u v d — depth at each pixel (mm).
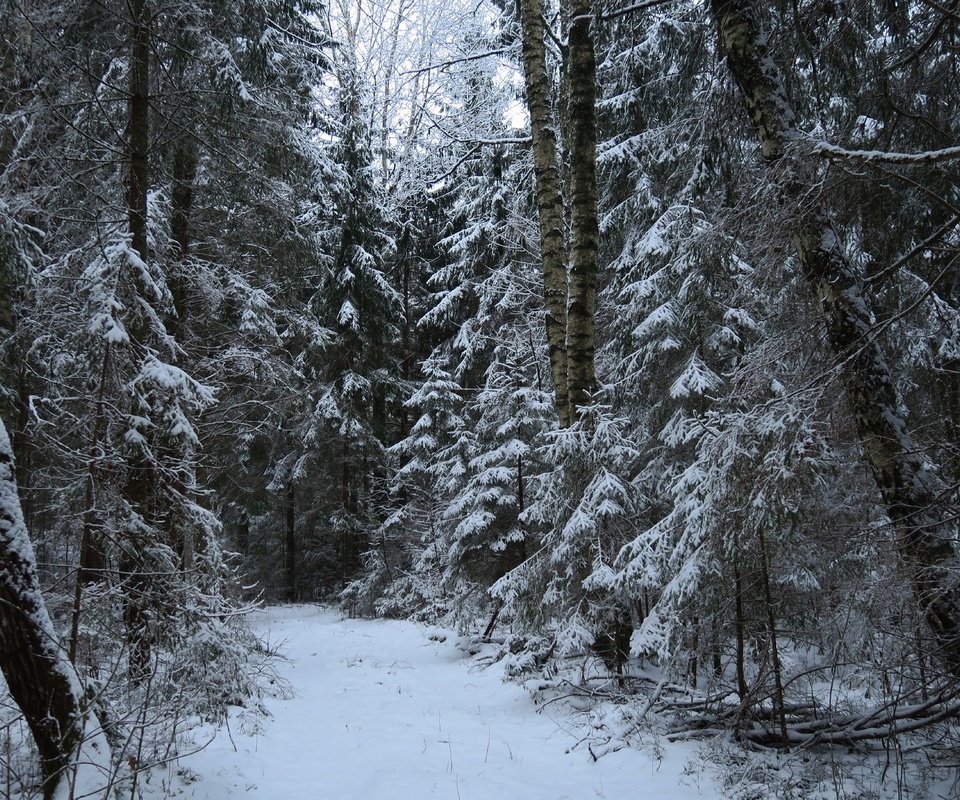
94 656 5363
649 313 9766
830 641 5379
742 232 6117
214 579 7312
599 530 7824
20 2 7832
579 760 6059
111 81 8797
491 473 12758
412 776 5711
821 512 5496
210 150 9914
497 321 16359
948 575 4566
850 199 6008
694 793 5074
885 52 6137
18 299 10055
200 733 6508
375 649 13164
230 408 10289
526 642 9648
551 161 9969
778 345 5938
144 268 6609
